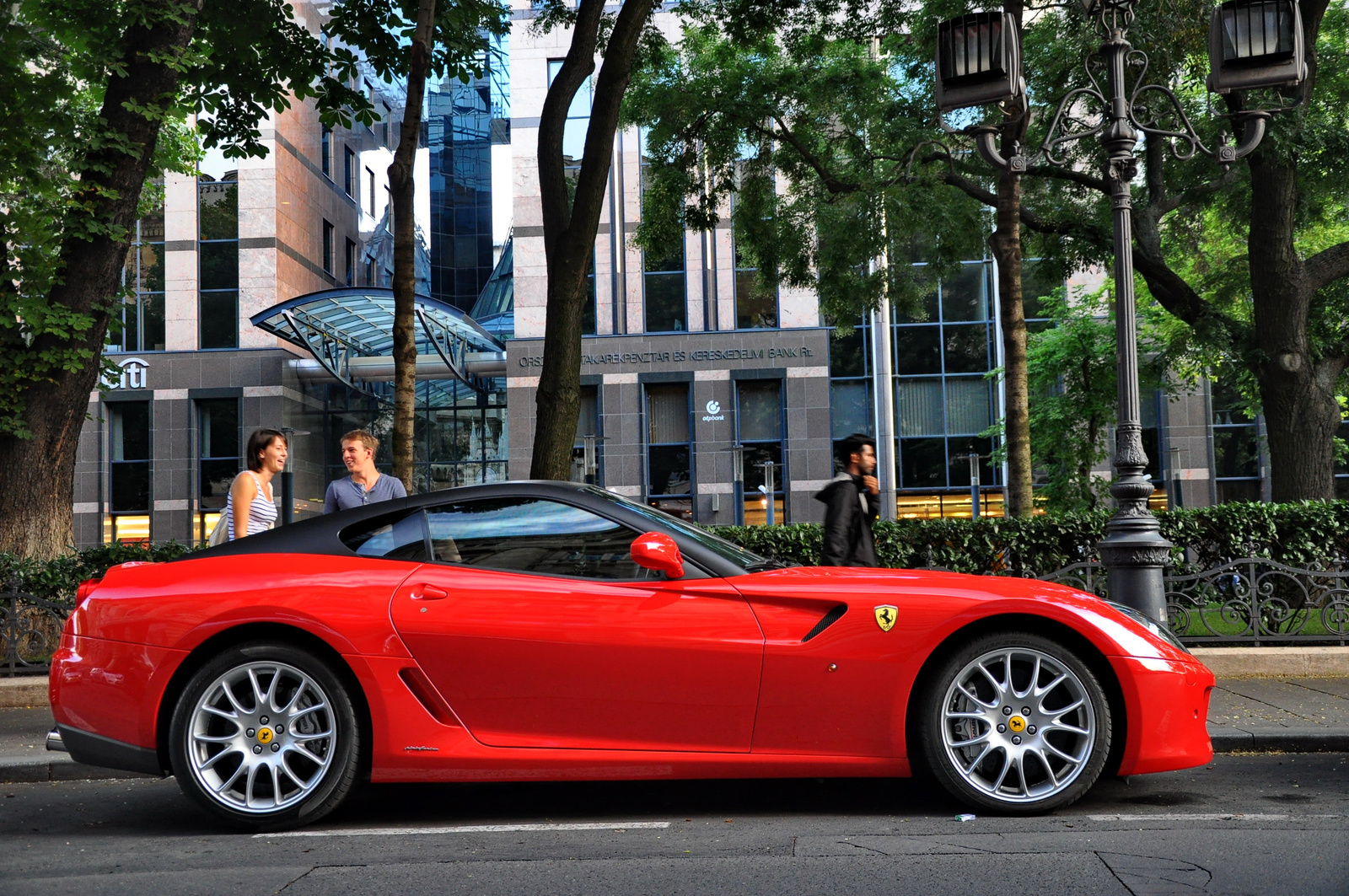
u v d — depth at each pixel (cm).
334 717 450
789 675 441
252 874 380
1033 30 1489
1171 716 444
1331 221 1662
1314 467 1291
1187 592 881
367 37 1355
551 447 1009
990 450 3133
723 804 488
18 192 1162
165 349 3369
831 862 377
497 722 448
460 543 472
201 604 459
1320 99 1436
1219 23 780
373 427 3672
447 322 3228
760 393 3222
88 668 464
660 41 1435
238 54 1323
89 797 549
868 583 456
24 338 1073
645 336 3206
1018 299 1155
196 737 450
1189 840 398
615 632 445
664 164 1576
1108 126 775
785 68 1530
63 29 1127
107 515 3322
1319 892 331
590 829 442
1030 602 446
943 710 444
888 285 1664
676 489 3189
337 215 4009
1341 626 859
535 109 3256
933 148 1539
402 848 416
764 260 1672
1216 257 2153
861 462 680
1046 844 395
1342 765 557
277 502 3325
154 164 1148
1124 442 734
